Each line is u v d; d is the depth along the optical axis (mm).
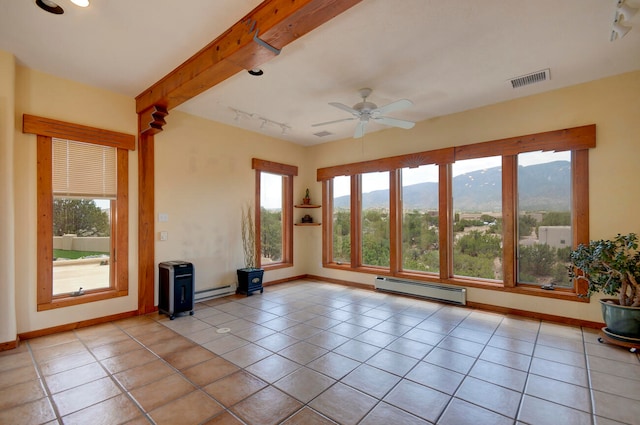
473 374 2527
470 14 2344
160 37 2652
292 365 2676
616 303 3158
